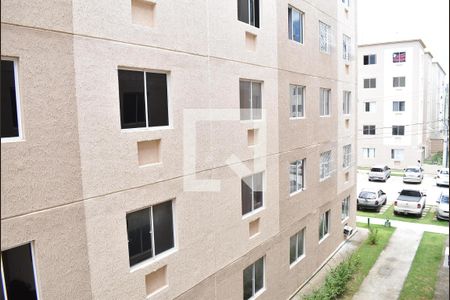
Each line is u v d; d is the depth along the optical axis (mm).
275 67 10148
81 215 5246
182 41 6816
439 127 38125
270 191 10227
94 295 5488
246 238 9195
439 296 11398
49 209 4832
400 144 33344
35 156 4633
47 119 4746
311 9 12297
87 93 5223
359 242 16625
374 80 33750
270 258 10359
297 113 11922
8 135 4445
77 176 5160
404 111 32844
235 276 8812
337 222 15656
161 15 6344
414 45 31500
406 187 27609
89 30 5188
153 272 6566
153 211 6559
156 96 6500
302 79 11883
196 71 7207
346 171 16625
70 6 4930
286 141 11008
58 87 4848
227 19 8031
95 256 5473
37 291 4805
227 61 8102
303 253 12648
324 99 14141
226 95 8133
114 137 5656
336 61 14820
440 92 39281
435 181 28438
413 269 13492
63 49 4879
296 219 11836
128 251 6016
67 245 5078
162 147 6535
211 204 7863
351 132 17094
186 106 7012
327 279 11891
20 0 4383
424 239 16750
